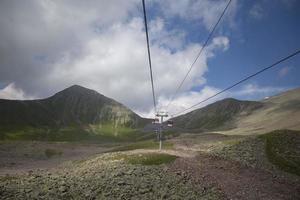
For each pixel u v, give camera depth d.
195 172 49.53
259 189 44.22
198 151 77.50
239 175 52.12
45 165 88.94
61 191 30.83
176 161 57.50
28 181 36.12
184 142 118.69
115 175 41.31
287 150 75.69
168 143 115.12
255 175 53.88
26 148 150.75
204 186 40.59
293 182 52.62
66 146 175.00
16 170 73.50
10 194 27.92
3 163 95.81
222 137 155.25
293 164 65.31
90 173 44.00
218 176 48.88
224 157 66.75
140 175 42.81
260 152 72.12
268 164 63.47
